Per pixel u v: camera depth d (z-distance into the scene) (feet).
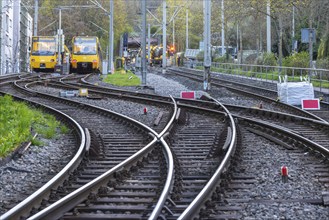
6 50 334.85
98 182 43.96
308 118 90.07
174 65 511.81
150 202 40.63
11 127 76.48
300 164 56.54
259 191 45.37
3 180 50.34
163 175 49.01
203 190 40.40
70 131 82.94
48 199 41.60
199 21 449.48
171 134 76.07
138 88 179.63
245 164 56.65
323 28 287.89
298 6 232.73
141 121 93.56
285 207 40.27
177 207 38.68
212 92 159.74
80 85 179.52
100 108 105.19
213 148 64.75
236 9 272.92
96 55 301.84
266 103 128.47
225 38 419.33
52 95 136.87
